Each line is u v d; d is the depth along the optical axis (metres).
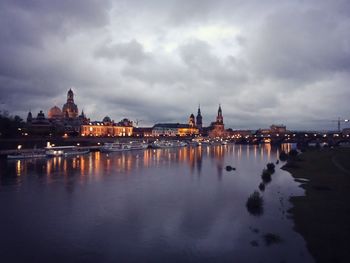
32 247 40.22
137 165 124.44
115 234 44.62
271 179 87.50
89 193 70.12
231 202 61.75
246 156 177.25
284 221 48.75
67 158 148.00
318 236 41.88
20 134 199.38
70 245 40.84
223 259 36.69
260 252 38.12
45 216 52.78
